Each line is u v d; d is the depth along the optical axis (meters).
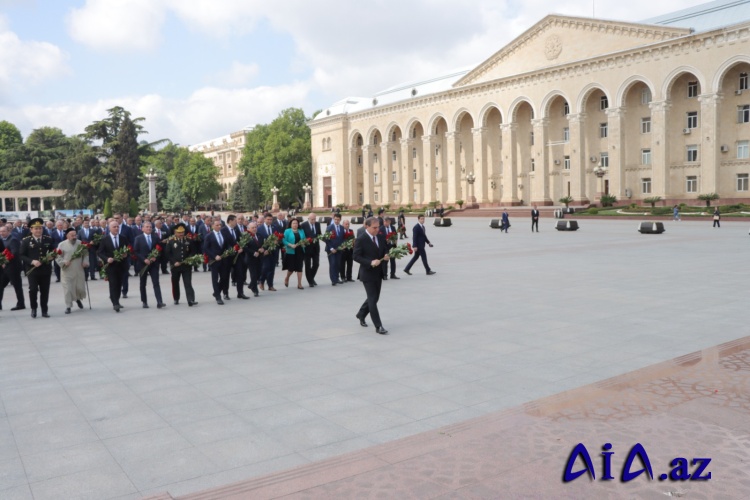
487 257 25.69
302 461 5.57
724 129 55.50
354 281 19.23
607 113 62.66
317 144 101.75
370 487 5.00
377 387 7.74
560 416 6.47
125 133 87.19
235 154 143.25
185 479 5.27
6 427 6.61
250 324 12.27
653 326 10.97
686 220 49.94
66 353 10.09
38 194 110.75
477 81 77.44
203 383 8.10
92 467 5.55
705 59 54.59
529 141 73.81
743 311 12.19
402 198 88.38
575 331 10.74
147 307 15.01
